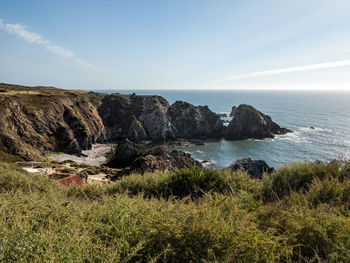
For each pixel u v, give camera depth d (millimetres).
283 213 3172
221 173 6707
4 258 1999
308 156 56812
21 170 15047
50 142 56031
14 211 3211
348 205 3553
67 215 3297
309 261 2242
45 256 1959
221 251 2344
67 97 76312
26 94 64688
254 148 66938
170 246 2463
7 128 45500
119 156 56156
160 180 6867
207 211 3104
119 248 2238
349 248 2324
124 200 3736
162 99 113250
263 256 2213
